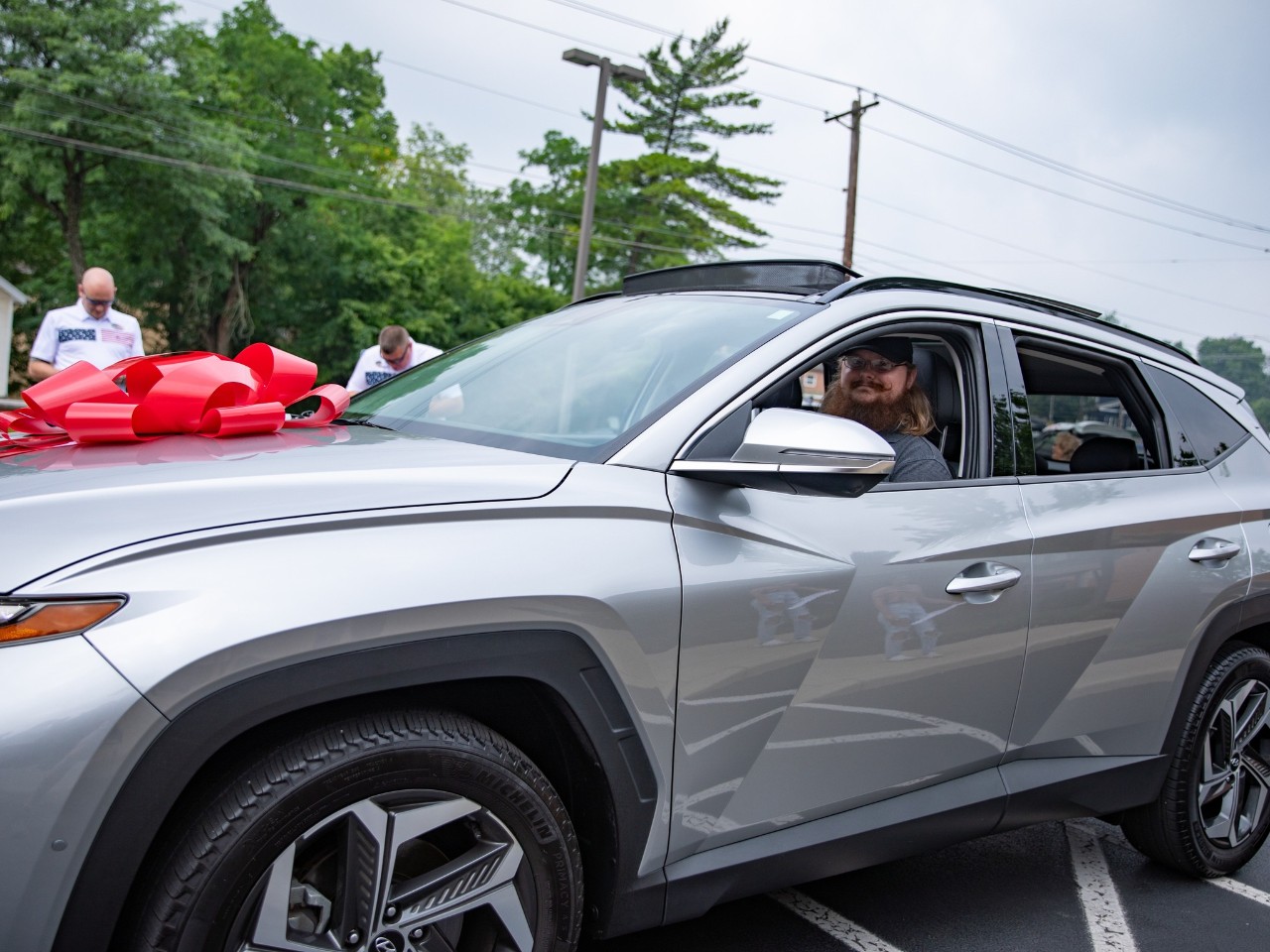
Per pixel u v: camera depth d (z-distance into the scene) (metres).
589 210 24.14
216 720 1.49
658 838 1.99
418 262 45.84
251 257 41.62
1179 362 3.34
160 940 1.50
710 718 2.01
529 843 1.83
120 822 1.43
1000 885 3.21
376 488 1.76
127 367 2.33
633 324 2.66
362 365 7.05
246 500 1.65
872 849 2.34
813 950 2.67
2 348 31.77
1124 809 2.97
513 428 2.27
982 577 2.42
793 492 2.10
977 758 2.54
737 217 56.34
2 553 1.46
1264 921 3.08
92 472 1.72
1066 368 3.27
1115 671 2.78
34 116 33.53
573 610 1.80
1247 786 3.35
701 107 57.91
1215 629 3.03
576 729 1.85
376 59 52.09
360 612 1.59
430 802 1.72
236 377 2.19
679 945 2.63
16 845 1.36
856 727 2.24
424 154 53.09
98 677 1.41
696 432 2.10
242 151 38.25
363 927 1.68
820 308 2.40
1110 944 2.85
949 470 2.63
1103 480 2.86
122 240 38.62
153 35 35.41
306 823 1.59
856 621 2.19
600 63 24.12
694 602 1.96
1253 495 3.23
